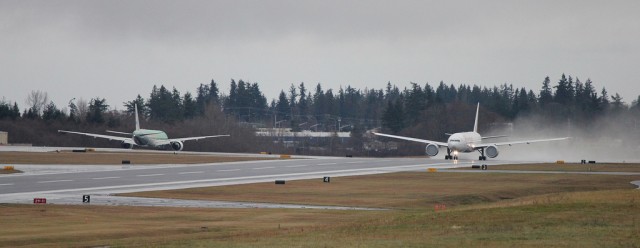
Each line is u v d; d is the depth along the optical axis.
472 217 126.44
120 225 134.50
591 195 157.00
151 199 186.50
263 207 174.25
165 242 107.00
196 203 180.25
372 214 158.00
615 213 125.88
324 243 101.06
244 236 114.06
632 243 97.88
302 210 167.12
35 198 178.00
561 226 114.06
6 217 144.25
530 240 101.06
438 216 130.62
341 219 148.75
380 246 96.94
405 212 156.50
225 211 162.00
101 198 185.38
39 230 125.50
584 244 97.06
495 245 97.06
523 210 131.75
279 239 107.00
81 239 116.00
